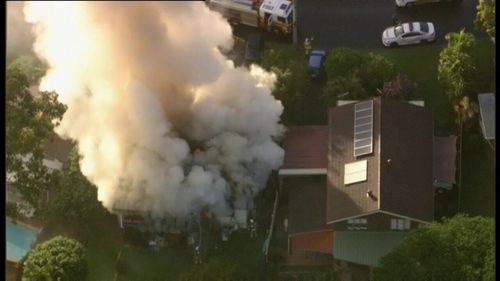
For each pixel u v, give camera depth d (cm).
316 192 9688
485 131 9750
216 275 8919
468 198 9719
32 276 9038
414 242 8631
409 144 9506
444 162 9662
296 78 10069
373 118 9588
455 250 8531
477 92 10019
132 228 9656
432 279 8450
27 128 9244
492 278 8325
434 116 10119
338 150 9600
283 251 9562
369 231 9331
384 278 8612
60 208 9644
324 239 9438
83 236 9738
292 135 9944
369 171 9350
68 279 9056
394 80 10081
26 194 9431
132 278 9500
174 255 9588
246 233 9625
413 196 9256
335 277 9231
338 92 10012
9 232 9606
